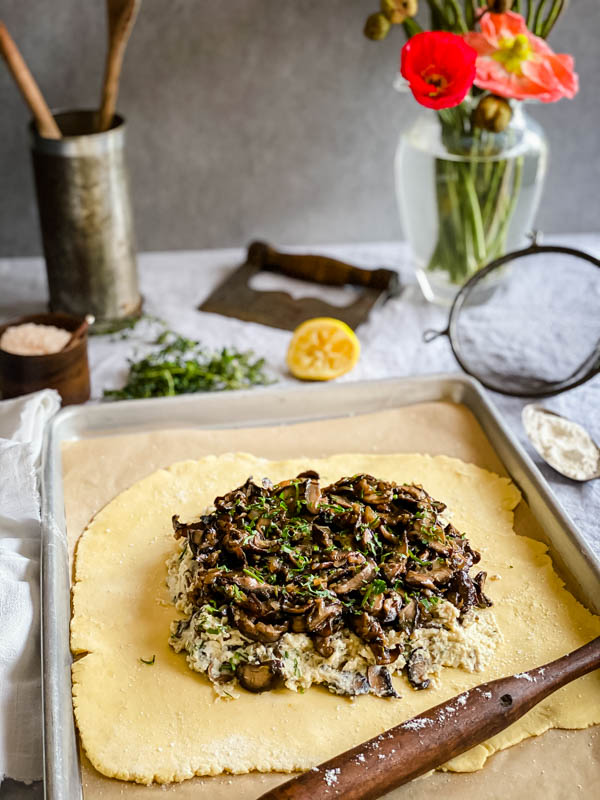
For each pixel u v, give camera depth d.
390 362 0.79
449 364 0.78
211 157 0.92
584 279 0.73
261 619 0.47
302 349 0.76
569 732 0.45
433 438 0.66
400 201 0.84
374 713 0.46
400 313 0.86
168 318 0.85
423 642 0.48
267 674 0.46
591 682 0.47
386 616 0.47
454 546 0.51
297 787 0.39
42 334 0.71
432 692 0.47
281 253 0.91
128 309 0.82
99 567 0.54
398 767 0.41
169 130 0.90
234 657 0.47
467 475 0.62
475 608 0.51
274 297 0.88
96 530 0.56
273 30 0.86
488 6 0.71
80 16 0.83
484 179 0.76
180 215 0.96
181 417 0.66
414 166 0.78
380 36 0.73
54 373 0.69
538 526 0.58
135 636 0.50
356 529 0.51
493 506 0.59
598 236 0.99
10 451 0.58
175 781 0.43
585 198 0.99
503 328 0.76
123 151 0.77
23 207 0.93
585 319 0.74
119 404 0.65
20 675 0.48
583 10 0.87
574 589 0.53
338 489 0.55
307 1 0.84
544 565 0.54
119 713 0.45
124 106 0.88
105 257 0.78
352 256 0.96
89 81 0.87
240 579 0.48
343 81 0.89
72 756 0.43
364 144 0.93
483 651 0.48
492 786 0.43
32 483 0.56
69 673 0.48
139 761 0.43
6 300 0.87
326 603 0.47
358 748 0.41
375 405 0.69
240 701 0.46
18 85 0.72
